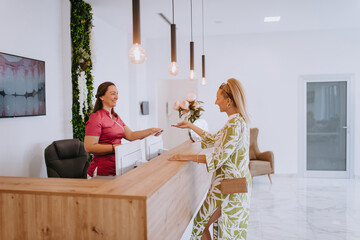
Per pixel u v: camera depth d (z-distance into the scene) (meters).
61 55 4.40
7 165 3.39
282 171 6.63
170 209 1.83
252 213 4.42
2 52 3.27
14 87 3.38
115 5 4.64
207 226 2.25
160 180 1.74
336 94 6.43
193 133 3.31
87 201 1.54
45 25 4.04
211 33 6.55
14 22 3.48
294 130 6.55
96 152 2.51
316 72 6.43
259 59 6.59
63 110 4.43
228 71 6.71
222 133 2.17
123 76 6.40
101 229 1.53
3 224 1.67
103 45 5.51
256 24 5.84
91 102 4.67
